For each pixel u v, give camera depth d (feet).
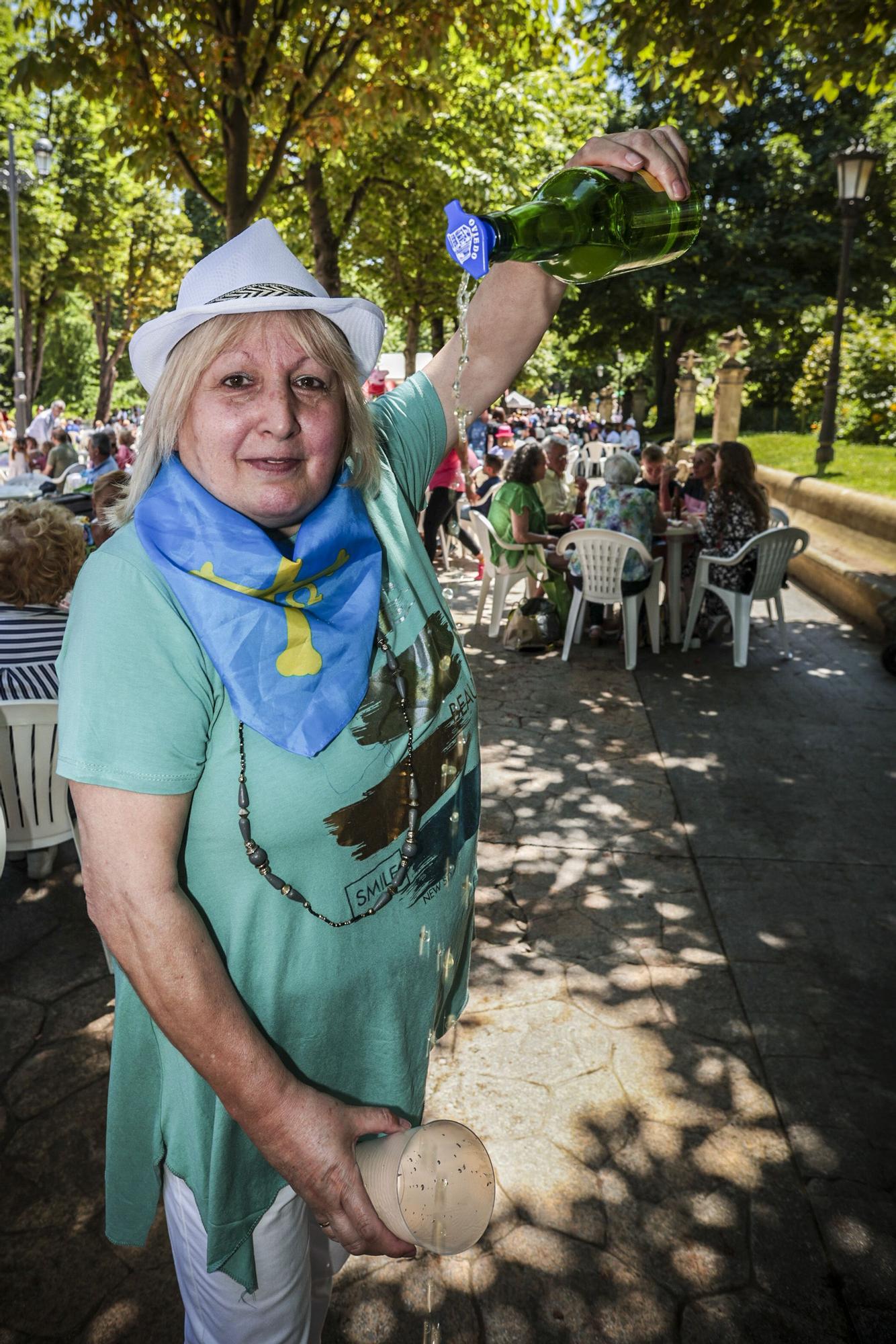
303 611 3.51
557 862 12.84
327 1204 3.53
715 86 19.29
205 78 19.76
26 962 10.48
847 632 24.64
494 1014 9.71
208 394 3.48
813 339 111.55
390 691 3.76
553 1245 7.16
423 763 3.89
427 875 4.06
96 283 106.63
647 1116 8.38
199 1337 4.54
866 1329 6.54
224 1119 3.89
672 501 27.32
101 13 18.16
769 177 102.32
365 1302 6.73
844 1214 7.41
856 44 19.15
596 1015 9.71
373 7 19.79
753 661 22.03
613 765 16.06
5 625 10.48
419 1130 3.61
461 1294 6.79
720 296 103.45
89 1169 7.85
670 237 4.60
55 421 68.33
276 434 3.43
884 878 12.39
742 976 10.34
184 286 3.67
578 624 23.24
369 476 4.04
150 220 127.65
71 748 3.20
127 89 19.44
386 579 3.92
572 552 21.61
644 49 20.16
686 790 15.08
